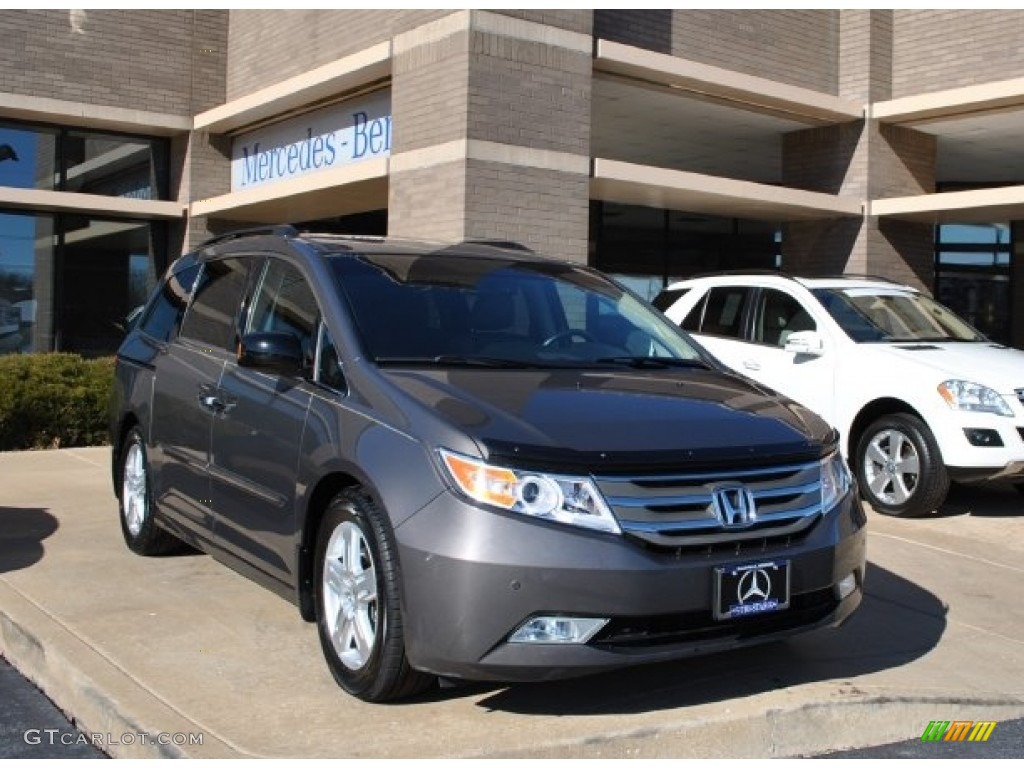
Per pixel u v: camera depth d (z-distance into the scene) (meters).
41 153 15.06
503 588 3.68
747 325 9.26
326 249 5.20
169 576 5.92
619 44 11.91
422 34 11.38
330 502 4.41
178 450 5.67
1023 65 12.95
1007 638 5.33
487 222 10.91
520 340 5.03
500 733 3.86
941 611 5.73
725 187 12.78
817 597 4.23
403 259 5.30
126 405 6.38
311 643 4.83
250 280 5.58
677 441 4.01
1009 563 6.75
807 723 4.15
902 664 4.87
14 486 8.70
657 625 3.84
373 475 4.02
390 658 3.92
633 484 3.84
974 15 13.44
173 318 6.30
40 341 15.20
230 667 4.50
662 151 16.39
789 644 5.06
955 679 4.71
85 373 11.72
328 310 4.79
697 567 3.84
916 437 7.83
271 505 4.70
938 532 7.55
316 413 4.50
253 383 5.04
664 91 13.06
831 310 8.76
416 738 3.81
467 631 3.71
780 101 13.45
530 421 3.98
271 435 4.75
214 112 15.06
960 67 13.60
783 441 4.23
